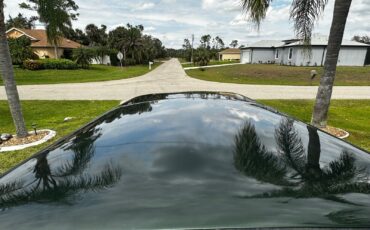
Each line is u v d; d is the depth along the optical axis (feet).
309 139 4.80
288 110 29.12
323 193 3.25
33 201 3.18
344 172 3.82
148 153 3.94
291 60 105.40
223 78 65.16
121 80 61.93
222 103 6.07
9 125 23.77
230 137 4.38
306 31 19.95
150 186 3.26
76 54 96.63
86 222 2.77
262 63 132.77
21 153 14.87
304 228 2.71
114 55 142.31
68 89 46.26
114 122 5.26
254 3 16.76
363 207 3.05
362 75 66.90
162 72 89.15
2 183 3.74
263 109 6.09
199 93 7.34
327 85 18.22
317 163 3.96
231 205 2.94
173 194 3.11
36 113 28.66
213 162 3.70
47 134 18.38
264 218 2.79
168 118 5.10
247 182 3.34
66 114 27.58
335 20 16.98
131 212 2.86
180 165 3.63
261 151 4.04
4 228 2.81
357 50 97.30
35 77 66.74
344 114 28.07
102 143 4.36
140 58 164.04
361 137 17.72
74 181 3.45
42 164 4.08
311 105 31.89
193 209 2.88
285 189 3.26
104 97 37.96
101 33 205.46
